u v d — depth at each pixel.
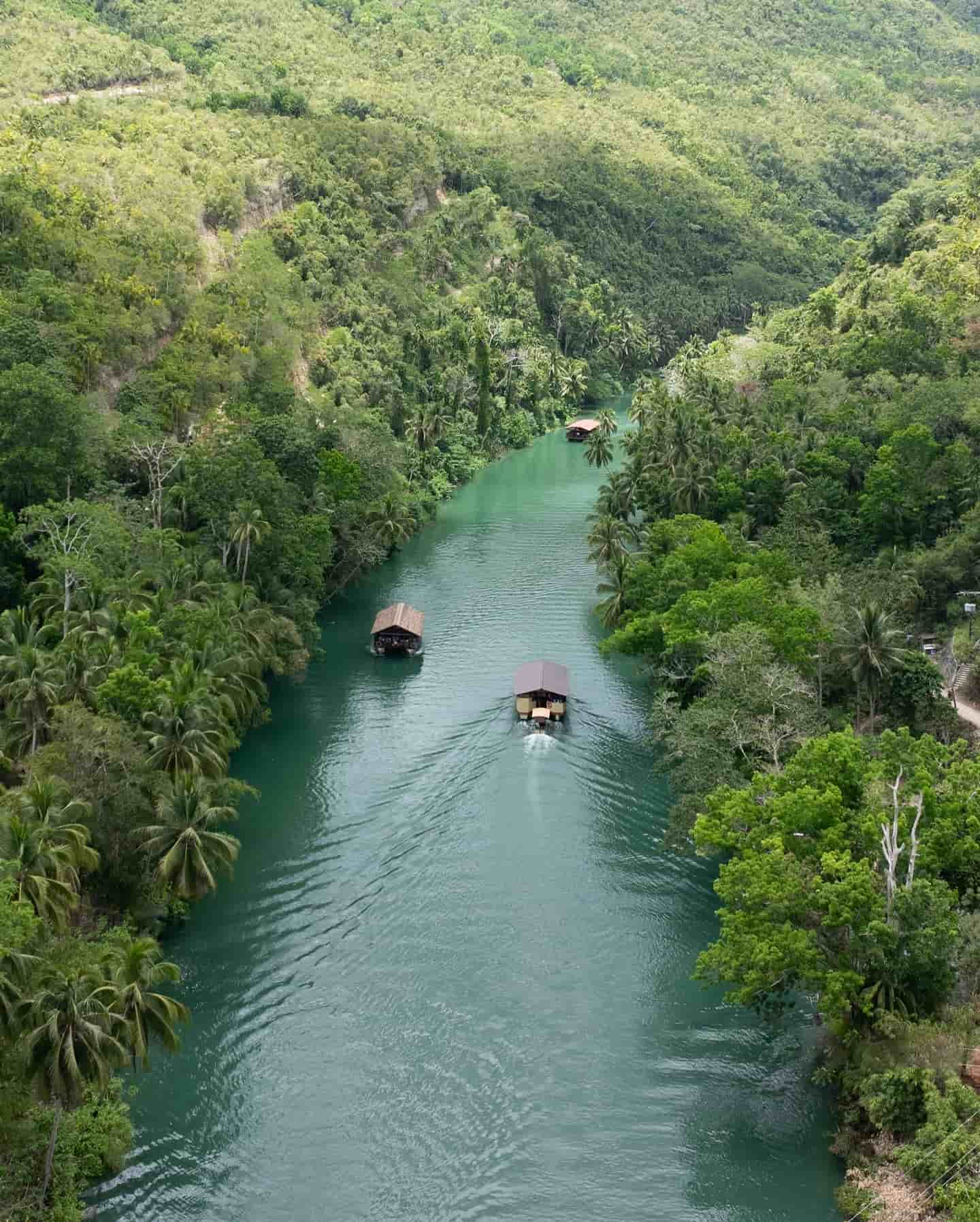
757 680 77.81
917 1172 49.22
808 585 98.19
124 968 55.69
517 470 197.62
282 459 125.12
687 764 76.25
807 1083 58.47
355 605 127.12
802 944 55.06
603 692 102.12
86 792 68.38
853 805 65.31
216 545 107.06
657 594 99.50
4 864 55.56
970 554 105.00
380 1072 59.38
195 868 67.50
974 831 61.44
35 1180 50.47
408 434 179.62
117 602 87.62
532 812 82.44
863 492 120.81
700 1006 63.88
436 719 97.56
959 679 93.38
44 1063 49.56
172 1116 56.78
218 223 187.50
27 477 104.81
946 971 55.69
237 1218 51.28
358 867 76.56
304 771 89.12
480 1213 51.53
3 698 79.06
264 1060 60.19
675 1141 55.22
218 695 81.81
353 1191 52.66
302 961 67.50
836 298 198.75
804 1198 52.00
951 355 156.25
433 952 68.12
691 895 73.38
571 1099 57.62
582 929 70.06
